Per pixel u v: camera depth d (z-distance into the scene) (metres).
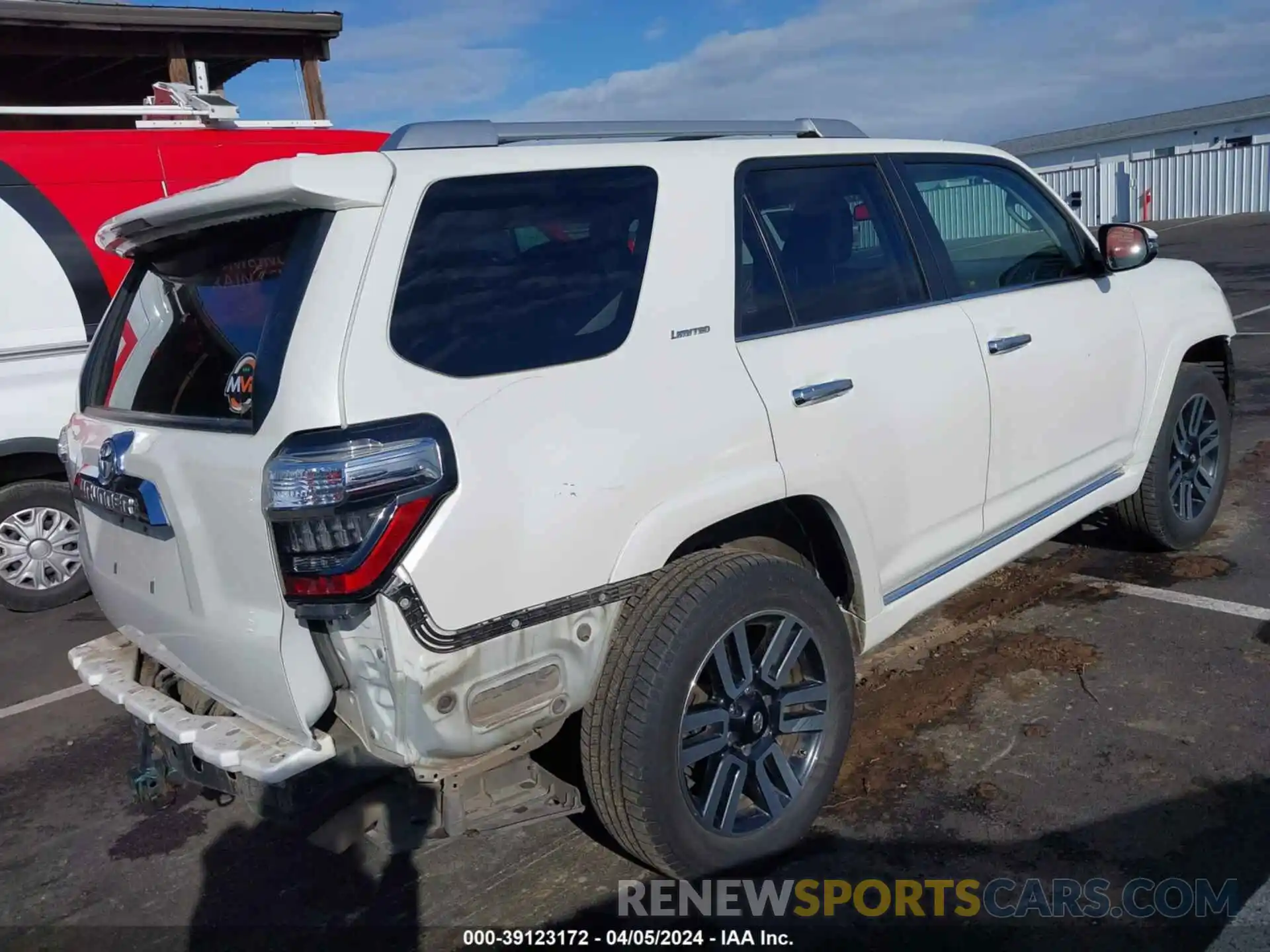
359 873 3.24
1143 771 3.33
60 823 3.73
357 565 2.22
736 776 2.89
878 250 3.53
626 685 2.62
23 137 5.77
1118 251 4.28
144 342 2.98
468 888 3.11
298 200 2.35
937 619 4.61
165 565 2.69
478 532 2.35
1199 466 5.11
